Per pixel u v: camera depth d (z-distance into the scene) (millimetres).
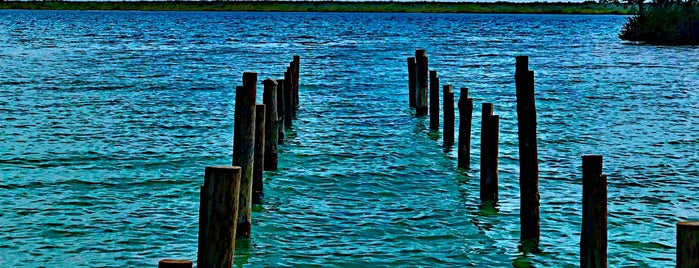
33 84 33469
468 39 81750
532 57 54188
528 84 11914
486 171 14695
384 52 58031
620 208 14523
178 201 14859
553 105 28672
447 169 17750
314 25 121312
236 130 12617
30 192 15219
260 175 14734
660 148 20391
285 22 135375
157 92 31531
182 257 11859
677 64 47000
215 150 19828
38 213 13820
